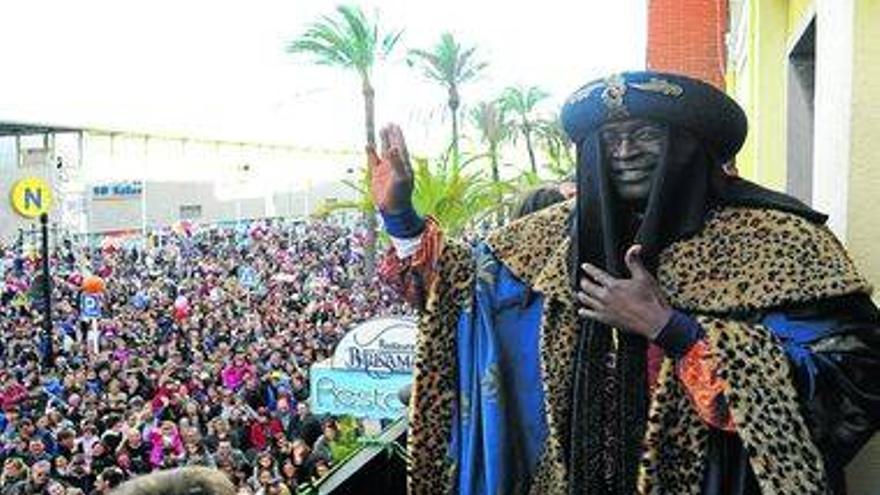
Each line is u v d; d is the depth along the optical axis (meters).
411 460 2.29
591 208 2.05
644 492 1.91
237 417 15.40
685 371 1.86
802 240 1.93
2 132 50.31
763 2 5.13
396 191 2.24
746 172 6.38
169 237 55.88
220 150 74.56
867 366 1.86
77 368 20.58
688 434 1.91
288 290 36.06
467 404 2.21
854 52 2.54
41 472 12.28
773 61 5.15
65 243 47.72
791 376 1.83
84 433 14.27
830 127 2.83
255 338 25.19
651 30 8.88
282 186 71.38
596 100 2.01
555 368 2.09
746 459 1.90
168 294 34.44
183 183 62.47
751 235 1.96
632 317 1.86
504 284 2.22
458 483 2.24
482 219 21.67
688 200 1.99
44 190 35.47
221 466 12.65
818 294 1.88
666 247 1.99
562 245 2.15
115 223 58.03
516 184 23.55
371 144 2.30
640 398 1.99
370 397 12.55
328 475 3.32
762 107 5.18
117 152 64.12
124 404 16.69
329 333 25.56
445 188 20.86
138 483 2.00
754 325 1.88
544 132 48.59
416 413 2.28
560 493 2.06
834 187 2.75
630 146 1.99
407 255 2.28
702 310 1.92
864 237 2.56
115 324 26.70
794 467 1.77
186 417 15.88
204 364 20.50
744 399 1.80
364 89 36.00
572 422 2.06
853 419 1.83
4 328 26.48
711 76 8.65
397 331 12.39
